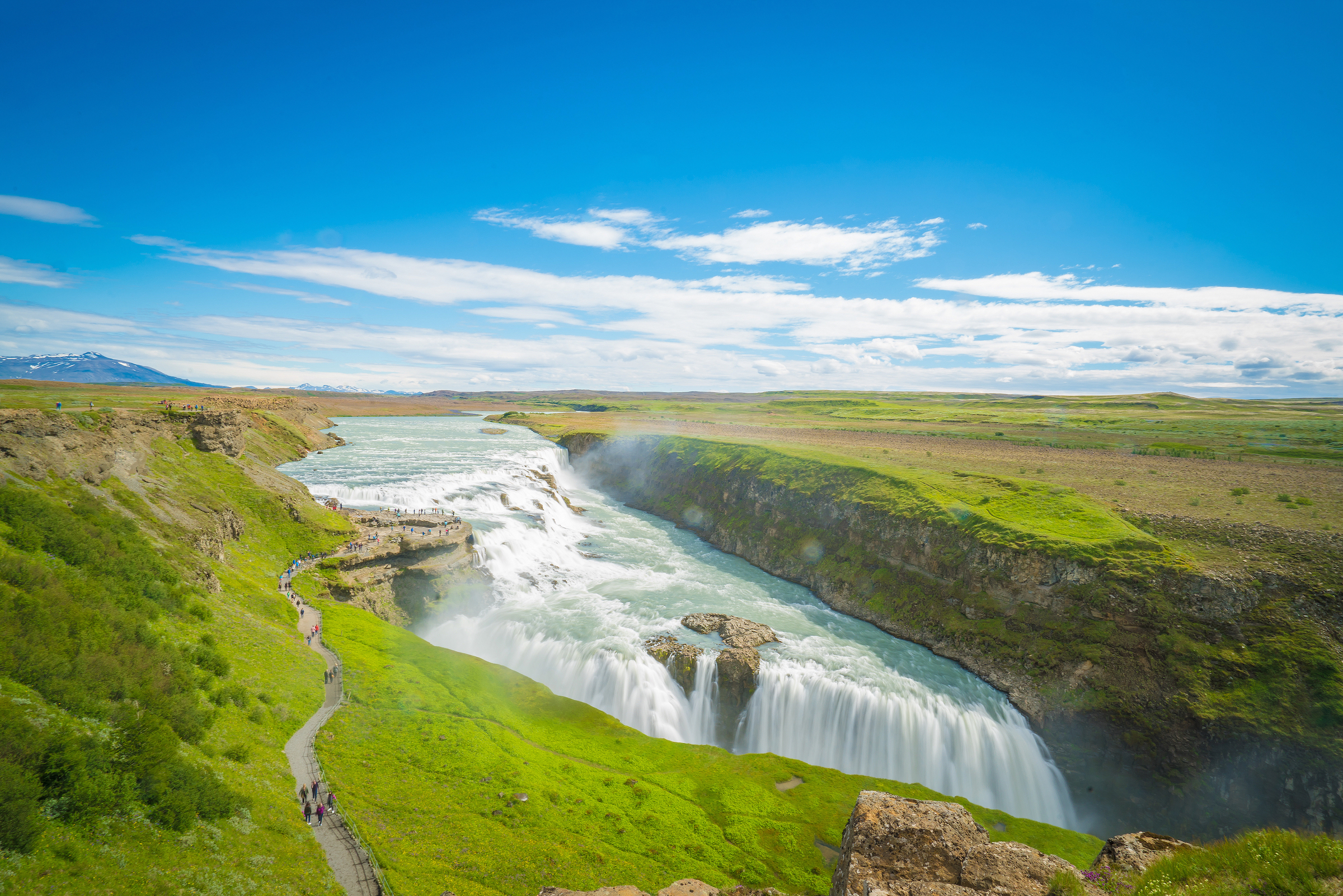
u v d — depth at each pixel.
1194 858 16.36
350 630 64.69
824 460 116.69
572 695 66.00
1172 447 129.75
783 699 62.78
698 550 113.25
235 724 40.41
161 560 52.78
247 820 31.62
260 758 38.50
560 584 90.56
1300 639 52.25
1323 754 45.81
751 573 100.81
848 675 64.62
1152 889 15.84
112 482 62.38
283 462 134.12
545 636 72.31
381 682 54.56
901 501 90.81
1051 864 18.89
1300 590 55.78
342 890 30.33
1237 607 56.31
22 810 23.06
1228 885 14.56
